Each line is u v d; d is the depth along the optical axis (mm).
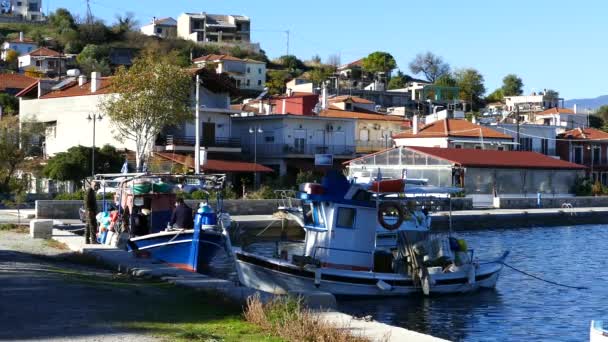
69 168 60031
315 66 184500
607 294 28328
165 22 191500
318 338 13250
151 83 62281
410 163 68438
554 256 40656
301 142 77625
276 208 52750
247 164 69750
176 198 32500
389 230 27062
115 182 37188
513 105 153375
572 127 106000
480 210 61688
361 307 24734
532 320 23281
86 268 23438
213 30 188375
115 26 171625
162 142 69000
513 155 73750
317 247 26594
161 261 26609
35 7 199250
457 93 151750
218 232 28516
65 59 141875
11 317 13836
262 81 149500
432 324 22406
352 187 26594
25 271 20141
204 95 72750
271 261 25312
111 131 65812
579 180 76062
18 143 63875
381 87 154875
